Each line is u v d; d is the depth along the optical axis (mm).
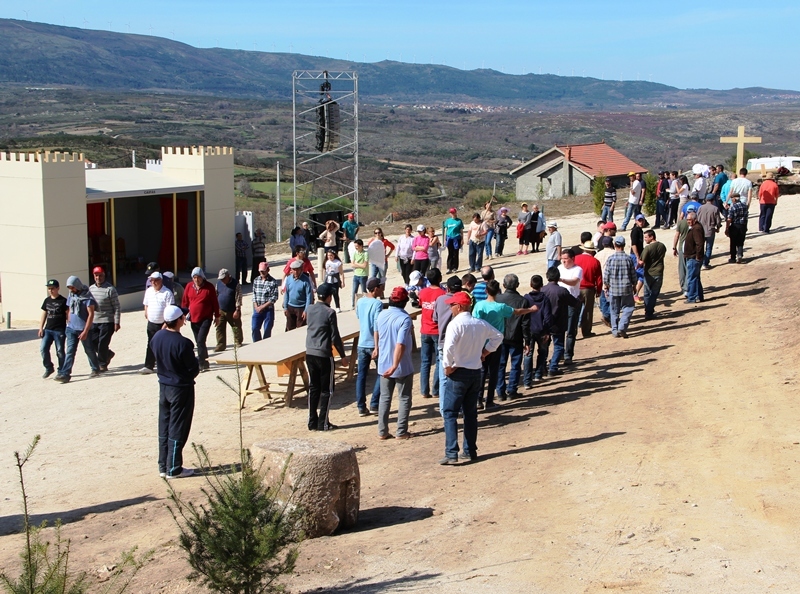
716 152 136625
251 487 5605
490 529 6965
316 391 11164
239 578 5453
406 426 10625
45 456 10930
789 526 6586
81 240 25438
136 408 13188
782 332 13367
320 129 42062
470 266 24750
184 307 15273
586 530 6758
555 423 10438
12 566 6973
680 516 6914
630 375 12414
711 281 18078
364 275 19594
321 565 6352
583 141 164750
